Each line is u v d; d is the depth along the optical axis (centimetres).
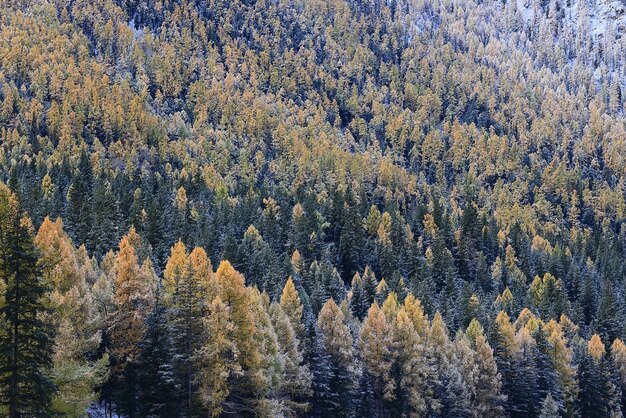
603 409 7975
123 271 4759
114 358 4675
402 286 10244
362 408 6519
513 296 11356
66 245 4903
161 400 4534
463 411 6906
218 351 4406
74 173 13575
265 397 5038
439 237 12794
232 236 10275
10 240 2998
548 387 7800
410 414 6575
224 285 4731
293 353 5831
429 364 7050
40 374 3045
